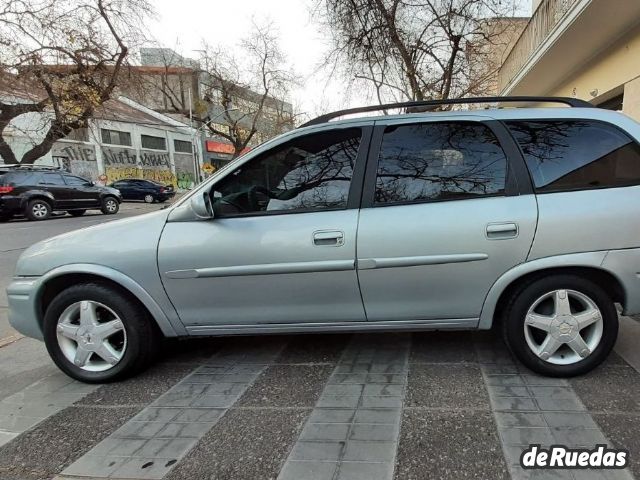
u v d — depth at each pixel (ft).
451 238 9.58
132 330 10.80
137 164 123.44
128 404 9.99
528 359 9.94
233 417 9.18
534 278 9.72
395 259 9.74
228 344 13.11
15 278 11.37
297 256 9.99
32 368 12.36
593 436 7.86
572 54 30.60
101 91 66.59
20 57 57.98
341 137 10.47
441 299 9.96
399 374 10.59
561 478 6.92
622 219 9.29
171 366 11.85
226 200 10.53
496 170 9.79
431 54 35.88
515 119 10.02
